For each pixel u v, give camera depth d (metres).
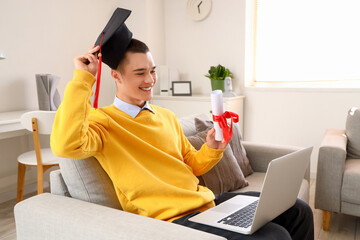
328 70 3.22
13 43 2.79
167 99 3.60
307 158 1.22
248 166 2.06
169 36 3.91
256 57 3.58
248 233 1.01
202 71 3.75
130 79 1.16
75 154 0.98
